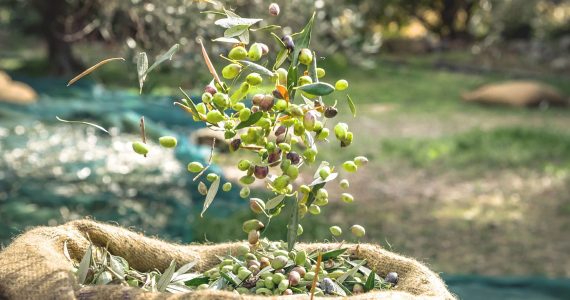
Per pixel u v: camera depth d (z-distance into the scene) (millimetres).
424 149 13836
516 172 12398
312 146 2328
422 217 9930
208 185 10297
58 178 10250
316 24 6695
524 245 8828
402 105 19766
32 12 21297
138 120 14609
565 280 7574
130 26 5828
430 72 26281
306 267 2648
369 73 24500
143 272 2771
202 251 2871
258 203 2385
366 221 9609
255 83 2311
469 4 31688
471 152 13578
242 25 2324
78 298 2184
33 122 14062
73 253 2605
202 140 12492
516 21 19750
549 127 16891
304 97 2389
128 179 10391
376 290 2562
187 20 5441
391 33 35094
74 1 7070
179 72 5766
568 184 11570
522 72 26156
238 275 2514
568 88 24031
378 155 13398
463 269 8008
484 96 20156
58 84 19578
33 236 2521
